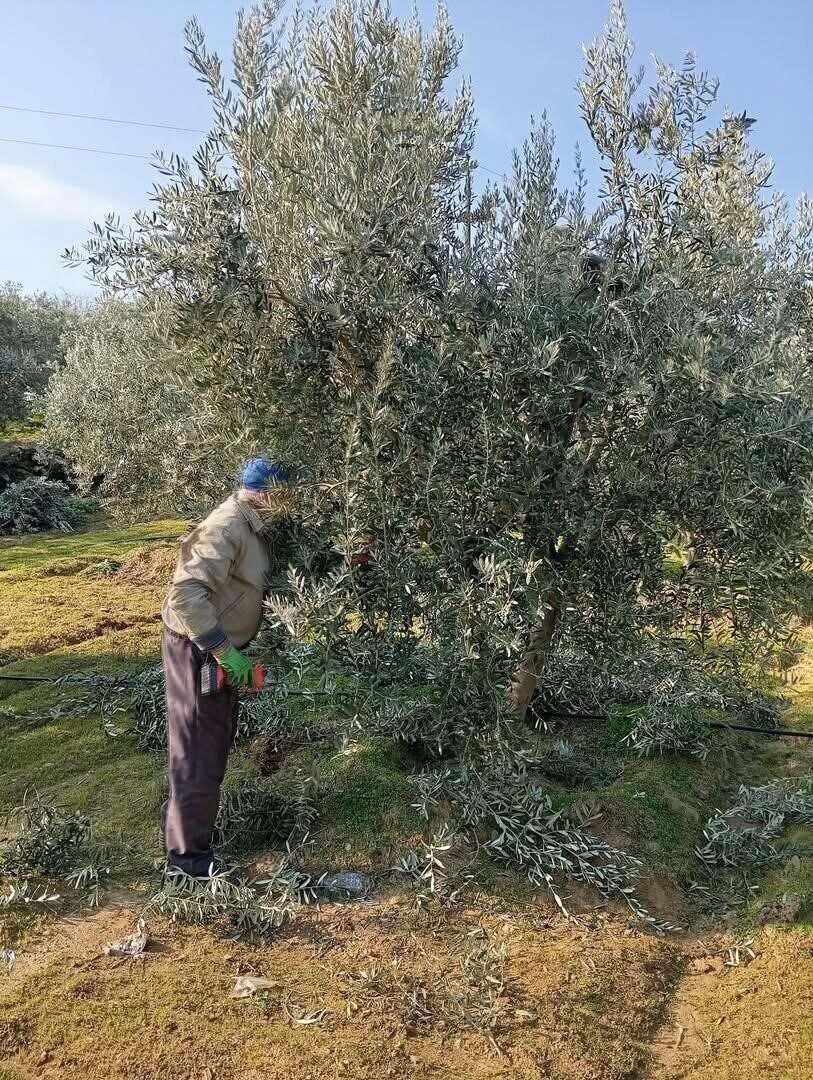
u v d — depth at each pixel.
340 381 3.74
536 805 3.97
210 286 3.46
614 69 3.94
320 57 3.67
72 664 6.67
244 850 3.90
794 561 3.56
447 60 4.21
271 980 3.04
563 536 3.72
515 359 3.50
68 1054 2.66
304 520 3.60
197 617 3.31
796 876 3.74
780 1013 2.96
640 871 3.80
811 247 4.34
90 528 14.83
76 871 3.69
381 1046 2.73
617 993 3.05
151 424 9.11
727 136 3.99
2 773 4.80
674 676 4.99
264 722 4.94
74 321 23.56
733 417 3.38
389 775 4.27
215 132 3.87
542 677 5.41
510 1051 2.74
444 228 3.90
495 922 3.43
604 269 3.63
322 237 3.47
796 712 5.79
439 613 3.59
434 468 3.38
